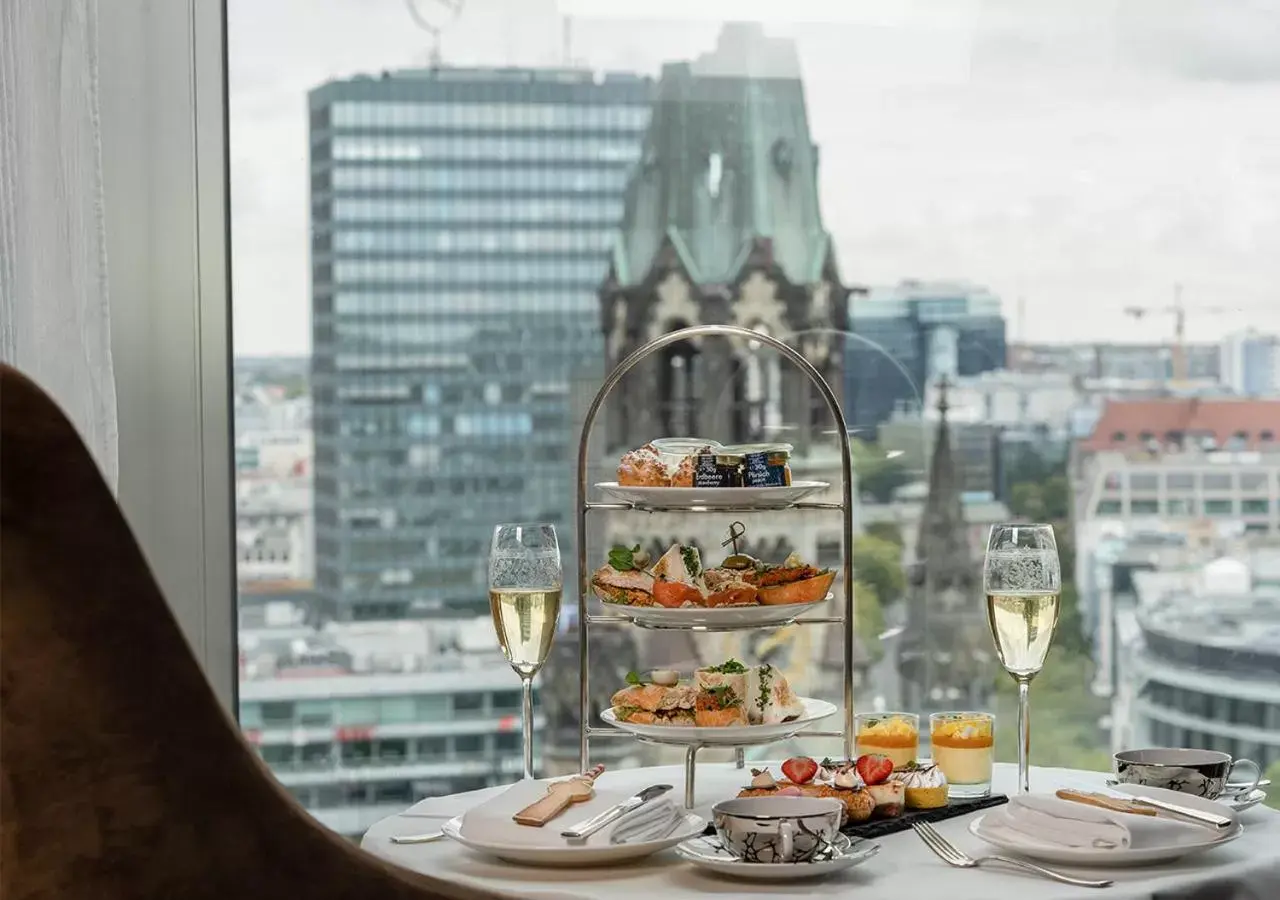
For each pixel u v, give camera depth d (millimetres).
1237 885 1375
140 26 2467
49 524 1066
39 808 1086
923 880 1378
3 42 2064
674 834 1474
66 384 2102
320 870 1142
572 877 1426
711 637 2680
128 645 1087
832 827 1397
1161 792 1537
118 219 2467
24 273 2078
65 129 2102
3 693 1074
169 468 2516
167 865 1107
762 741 1646
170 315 2502
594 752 2684
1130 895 1314
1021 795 1539
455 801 1766
